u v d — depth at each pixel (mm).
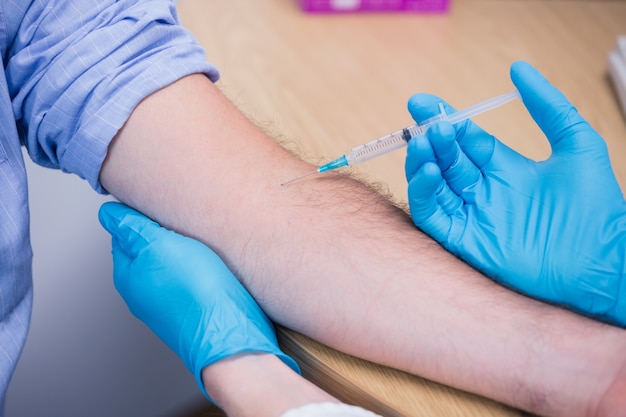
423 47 1112
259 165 807
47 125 814
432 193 773
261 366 739
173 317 771
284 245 780
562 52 1111
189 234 803
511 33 1146
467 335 743
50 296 1108
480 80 1055
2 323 818
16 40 817
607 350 728
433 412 741
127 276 800
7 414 1149
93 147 804
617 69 1034
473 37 1135
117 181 817
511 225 786
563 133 807
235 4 1176
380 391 753
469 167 802
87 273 1122
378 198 820
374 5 1171
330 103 1009
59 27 809
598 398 721
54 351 1144
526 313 748
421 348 749
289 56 1082
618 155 951
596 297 768
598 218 780
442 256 778
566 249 772
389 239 783
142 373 1227
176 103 809
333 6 1162
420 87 1039
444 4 1178
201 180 799
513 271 773
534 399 732
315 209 793
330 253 774
